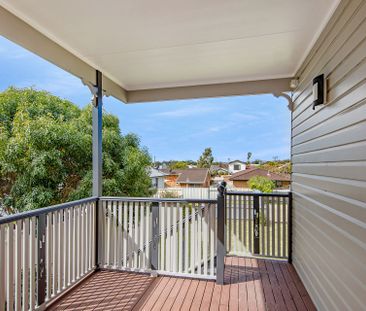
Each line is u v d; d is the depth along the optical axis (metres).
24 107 6.75
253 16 2.32
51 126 6.32
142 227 3.31
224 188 3.19
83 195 6.62
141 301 2.64
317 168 2.57
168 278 3.17
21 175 6.35
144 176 8.24
